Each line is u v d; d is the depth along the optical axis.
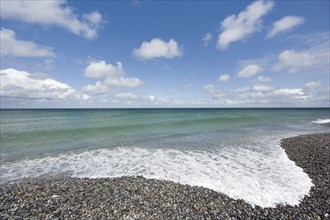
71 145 15.27
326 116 56.62
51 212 5.48
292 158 11.61
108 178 8.48
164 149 14.05
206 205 6.05
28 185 7.67
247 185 7.73
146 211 5.57
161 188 7.22
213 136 19.30
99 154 12.72
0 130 21.67
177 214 5.47
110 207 5.75
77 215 5.34
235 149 14.01
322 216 5.57
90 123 30.20
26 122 32.38
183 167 10.09
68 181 8.12
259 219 5.40
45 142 16.20
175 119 38.97
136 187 7.27
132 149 14.06
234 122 33.34
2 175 9.08
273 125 29.78
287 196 6.79
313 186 7.57
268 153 12.87
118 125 26.78
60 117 48.34
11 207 5.72
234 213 5.66
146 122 32.06
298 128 26.36
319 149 13.49
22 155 12.39
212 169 9.74
